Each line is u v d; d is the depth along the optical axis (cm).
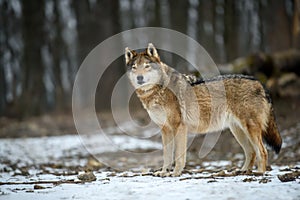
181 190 580
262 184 607
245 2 3036
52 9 3222
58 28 3200
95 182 703
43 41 3091
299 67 1634
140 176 779
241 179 672
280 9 2531
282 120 1399
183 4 3033
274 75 1600
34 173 949
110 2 2978
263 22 2939
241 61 1658
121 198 552
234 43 2695
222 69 1591
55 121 2311
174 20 3020
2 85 3175
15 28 3272
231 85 825
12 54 3247
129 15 3334
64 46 3247
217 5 2895
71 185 671
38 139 1731
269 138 848
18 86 3181
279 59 1627
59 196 579
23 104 2853
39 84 2983
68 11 3356
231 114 830
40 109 2923
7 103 2973
